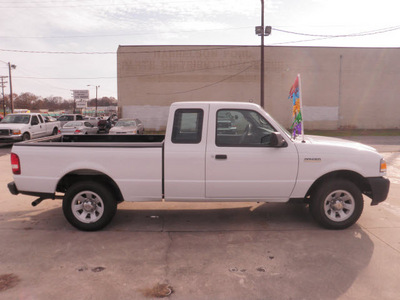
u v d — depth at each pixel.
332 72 31.36
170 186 4.63
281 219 5.26
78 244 4.32
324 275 3.47
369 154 4.66
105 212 4.72
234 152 4.56
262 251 4.07
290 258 3.87
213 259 3.87
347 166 4.59
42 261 3.83
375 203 4.71
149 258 3.90
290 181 4.62
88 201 4.77
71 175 4.93
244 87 31.78
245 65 31.52
